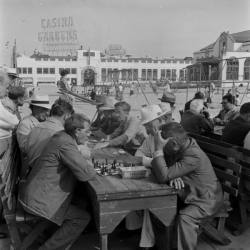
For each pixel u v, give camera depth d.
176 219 3.42
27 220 3.40
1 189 3.46
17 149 4.40
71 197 3.47
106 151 4.79
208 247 3.80
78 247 3.84
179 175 3.33
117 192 3.14
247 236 4.06
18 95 5.79
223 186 3.94
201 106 6.06
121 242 3.93
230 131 4.50
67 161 3.27
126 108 5.87
